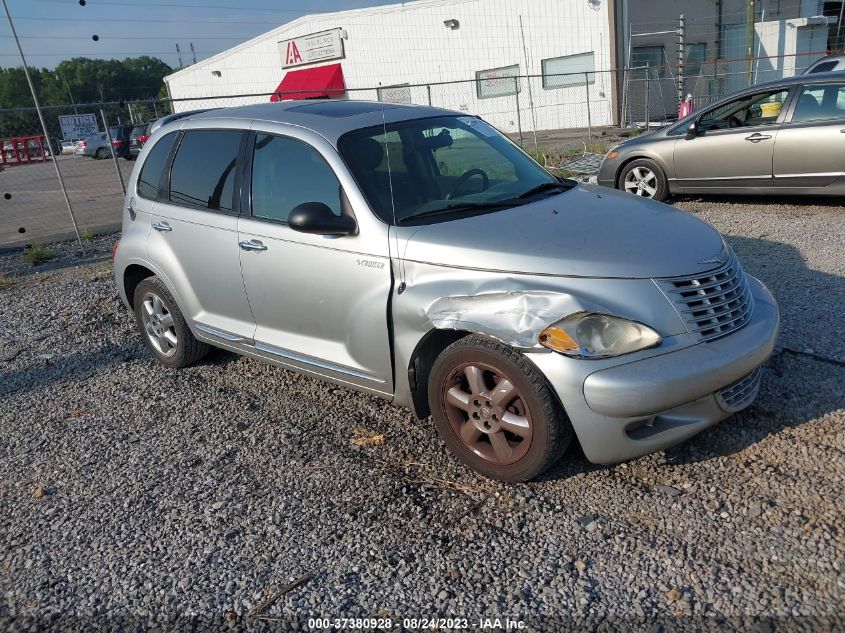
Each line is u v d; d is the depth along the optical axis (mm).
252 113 4629
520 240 3482
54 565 3215
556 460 3322
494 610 2705
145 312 5367
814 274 6000
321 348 4109
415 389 3738
